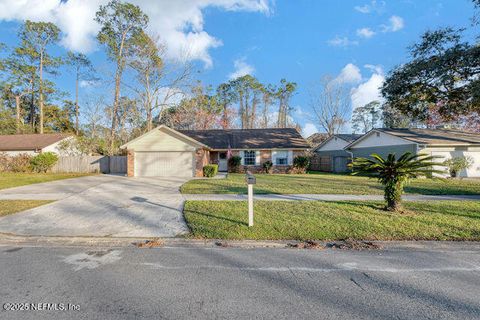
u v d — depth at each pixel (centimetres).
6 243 474
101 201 839
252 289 303
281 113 4444
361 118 4800
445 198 862
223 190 1049
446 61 1390
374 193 974
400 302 274
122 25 2544
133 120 2900
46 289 301
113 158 2164
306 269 361
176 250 438
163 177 1639
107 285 312
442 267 367
